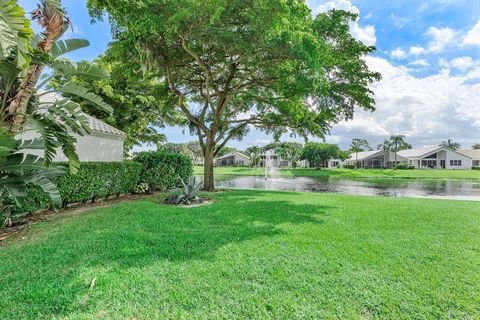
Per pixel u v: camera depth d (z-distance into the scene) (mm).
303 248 3826
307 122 13070
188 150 56406
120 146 11320
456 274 3043
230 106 14281
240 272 3012
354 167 59938
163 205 7531
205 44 8195
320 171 46094
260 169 51656
